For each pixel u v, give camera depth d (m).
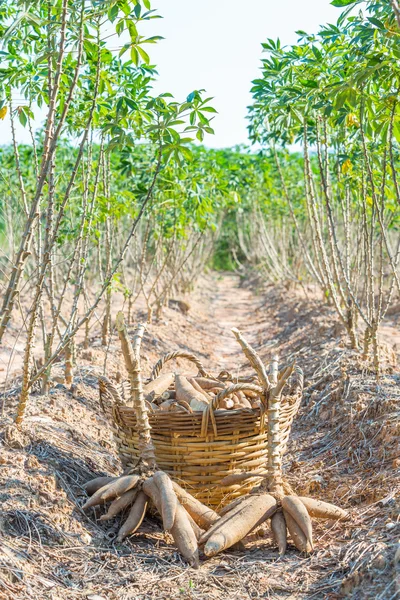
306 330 8.76
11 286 3.33
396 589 2.48
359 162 5.59
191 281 14.16
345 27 4.26
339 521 3.38
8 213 7.31
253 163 11.85
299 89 4.93
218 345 10.16
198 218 8.98
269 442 3.40
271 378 3.52
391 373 5.57
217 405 3.39
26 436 3.74
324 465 4.36
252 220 16.98
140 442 3.41
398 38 3.42
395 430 4.17
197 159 8.51
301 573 2.95
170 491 3.19
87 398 5.09
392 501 3.38
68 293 11.03
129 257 12.58
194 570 2.99
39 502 3.20
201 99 3.71
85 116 4.73
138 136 4.86
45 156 3.23
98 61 3.57
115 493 3.24
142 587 2.83
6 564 2.73
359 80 3.36
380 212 4.99
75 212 5.88
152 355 7.78
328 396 5.44
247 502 3.25
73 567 2.92
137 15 3.46
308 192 7.04
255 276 20.22
